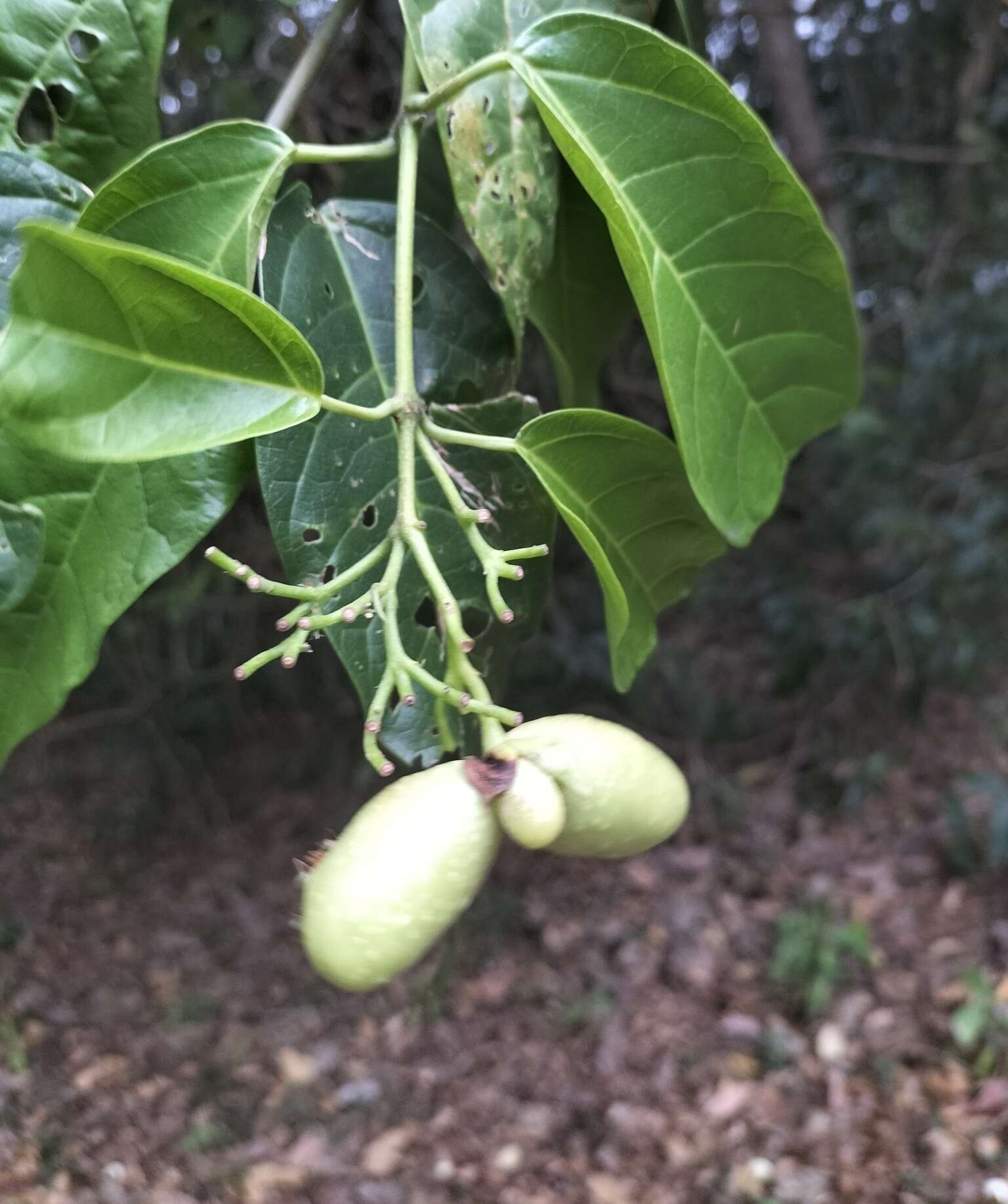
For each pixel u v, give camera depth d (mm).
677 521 281
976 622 1236
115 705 1279
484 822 199
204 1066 961
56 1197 829
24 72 251
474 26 264
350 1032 993
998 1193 749
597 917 1105
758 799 1249
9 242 239
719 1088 896
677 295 262
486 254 272
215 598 1072
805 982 982
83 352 178
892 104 1168
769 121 1118
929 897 1075
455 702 204
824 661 1279
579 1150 858
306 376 197
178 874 1214
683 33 323
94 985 1069
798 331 277
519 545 278
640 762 215
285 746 1326
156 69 260
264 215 237
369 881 187
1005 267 1240
